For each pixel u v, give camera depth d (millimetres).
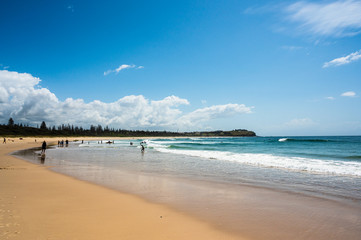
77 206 6586
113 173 13266
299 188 9523
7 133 114125
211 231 5020
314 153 27875
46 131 147000
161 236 4676
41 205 6539
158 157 24875
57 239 4312
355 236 4863
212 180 11273
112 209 6426
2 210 5922
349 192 8820
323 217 6035
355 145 47469
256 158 22203
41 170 13758
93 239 4395
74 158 22750
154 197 7887
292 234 4934
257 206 6965
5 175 11531
